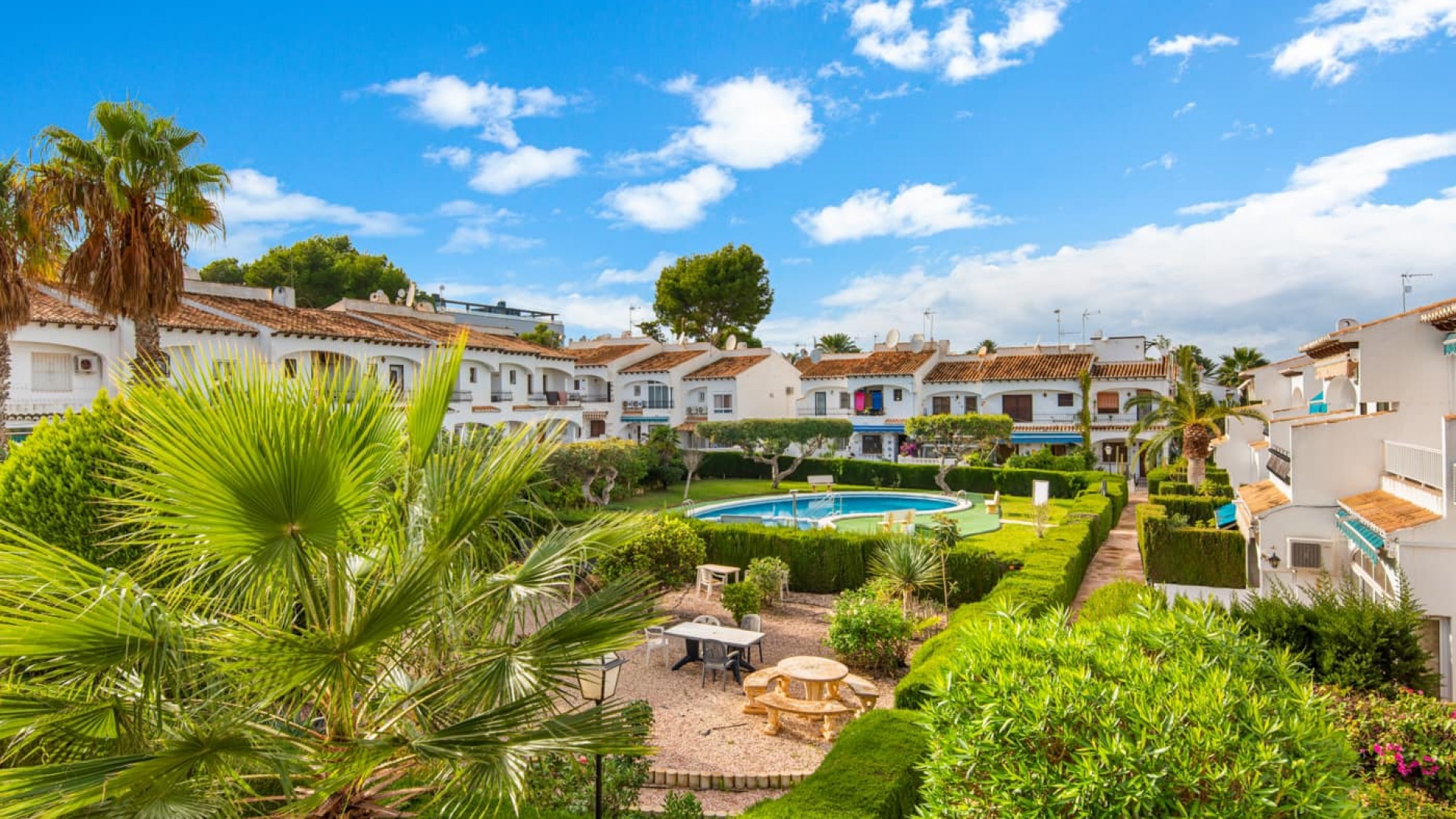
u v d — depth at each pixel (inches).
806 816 257.1
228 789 181.0
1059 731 196.9
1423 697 366.9
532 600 231.5
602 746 200.1
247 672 180.9
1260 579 716.7
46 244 720.3
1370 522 487.2
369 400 198.2
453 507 204.2
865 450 2219.5
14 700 167.8
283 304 1461.6
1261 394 1312.7
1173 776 181.9
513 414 1631.4
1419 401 581.9
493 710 201.9
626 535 251.3
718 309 2974.9
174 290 738.2
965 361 2239.2
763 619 746.2
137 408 178.9
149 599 189.9
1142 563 950.4
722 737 470.9
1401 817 289.0
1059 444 1977.1
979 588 764.6
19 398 979.9
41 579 178.2
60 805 153.3
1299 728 190.1
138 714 177.6
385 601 184.7
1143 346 2071.9
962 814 210.8
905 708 384.2
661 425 1898.4
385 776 213.2
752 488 1823.3
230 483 167.9
